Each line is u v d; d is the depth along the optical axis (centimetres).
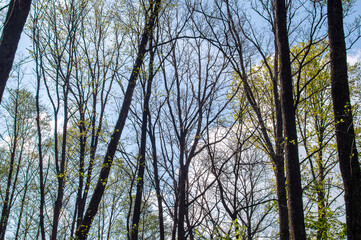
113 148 892
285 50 776
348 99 684
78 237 796
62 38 913
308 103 1334
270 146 938
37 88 738
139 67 958
